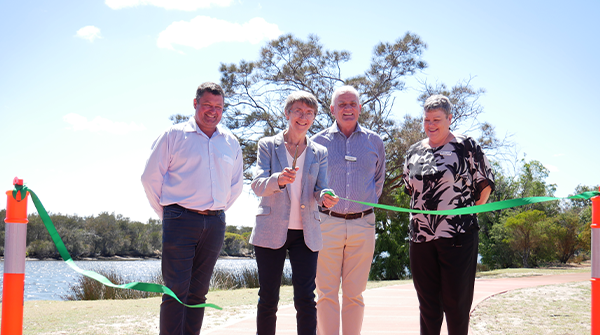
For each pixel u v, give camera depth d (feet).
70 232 266.77
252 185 10.62
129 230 307.78
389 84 63.16
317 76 64.23
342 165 12.30
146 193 10.53
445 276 10.47
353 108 12.56
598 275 6.84
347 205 12.07
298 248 10.58
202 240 10.41
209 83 10.96
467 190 10.77
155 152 10.41
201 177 10.42
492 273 56.80
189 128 10.73
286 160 10.97
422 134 57.93
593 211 7.02
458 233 10.41
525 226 93.66
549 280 39.58
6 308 6.09
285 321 17.13
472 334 14.73
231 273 45.42
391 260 70.74
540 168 127.24
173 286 9.71
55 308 23.34
